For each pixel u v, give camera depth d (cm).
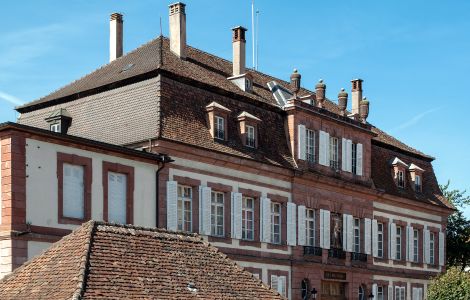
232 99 4281
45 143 3241
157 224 3694
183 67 4241
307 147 4662
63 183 3316
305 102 4681
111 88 4062
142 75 3925
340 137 4956
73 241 2052
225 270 2227
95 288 1830
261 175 4319
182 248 2212
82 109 4150
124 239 2097
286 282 4441
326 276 4744
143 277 1970
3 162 3133
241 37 4672
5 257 3073
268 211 4350
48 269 1962
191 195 3925
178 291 1986
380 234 5391
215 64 4725
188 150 3847
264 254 4300
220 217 4084
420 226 5800
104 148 3469
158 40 4478
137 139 3784
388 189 5444
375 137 5597
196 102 4044
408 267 5625
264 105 4459
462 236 6644
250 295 2167
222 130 4125
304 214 4603
